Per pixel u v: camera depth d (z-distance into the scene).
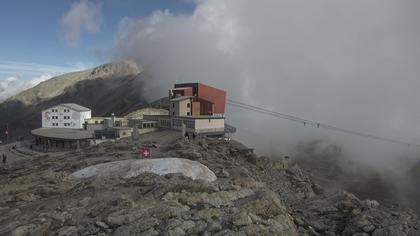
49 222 22.56
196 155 53.69
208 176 40.16
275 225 22.77
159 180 32.09
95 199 26.73
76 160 57.56
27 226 21.81
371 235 24.25
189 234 20.19
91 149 69.38
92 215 23.16
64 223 22.41
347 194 31.55
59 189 33.34
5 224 23.19
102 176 37.44
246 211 23.42
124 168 40.25
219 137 92.19
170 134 89.50
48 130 113.62
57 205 26.73
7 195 33.16
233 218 21.78
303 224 26.25
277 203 26.27
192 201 25.69
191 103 99.25
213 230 20.58
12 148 107.38
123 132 92.44
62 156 66.50
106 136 93.31
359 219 25.92
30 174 49.16
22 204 29.20
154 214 22.11
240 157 67.75
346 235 25.30
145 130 97.00
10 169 60.41
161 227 20.70
